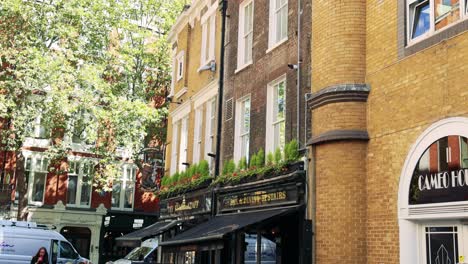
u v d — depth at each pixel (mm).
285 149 11711
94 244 32406
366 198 9430
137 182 34500
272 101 13617
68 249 20125
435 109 8023
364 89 9672
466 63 7535
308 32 11797
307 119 11141
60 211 31562
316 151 10422
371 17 9938
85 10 25219
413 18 8906
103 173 28484
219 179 14984
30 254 18984
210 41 18625
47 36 23984
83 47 25500
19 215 26250
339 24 10211
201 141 18375
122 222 33438
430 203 7953
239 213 13680
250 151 14219
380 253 8906
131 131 25906
